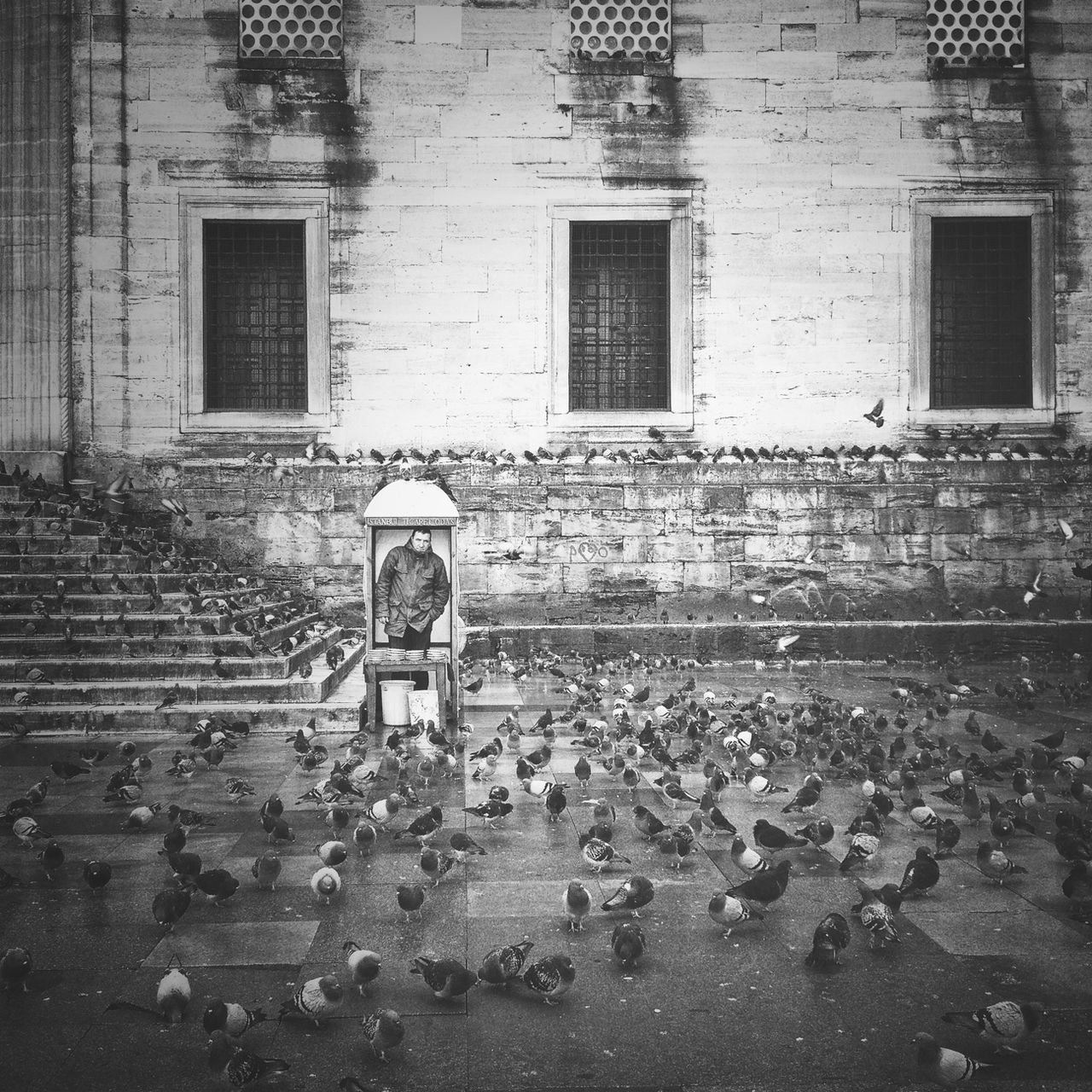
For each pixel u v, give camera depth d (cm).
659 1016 485
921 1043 413
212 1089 423
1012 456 1967
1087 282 1994
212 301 1981
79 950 559
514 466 1941
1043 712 1284
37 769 991
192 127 1941
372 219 1958
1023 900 634
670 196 1972
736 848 630
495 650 1864
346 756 1047
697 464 1955
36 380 1933
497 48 1959
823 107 1973
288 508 1925
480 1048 456
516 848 736
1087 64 1994
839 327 1988
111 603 1406
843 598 1948
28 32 1934
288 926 590
